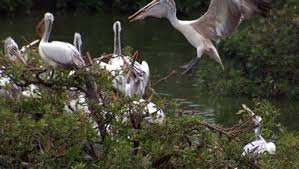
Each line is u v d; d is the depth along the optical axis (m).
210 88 26.75
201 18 15.52
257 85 26.75
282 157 12.36
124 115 11.62
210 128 11.92
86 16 46.25
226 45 28.09
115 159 10.85
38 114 11.52
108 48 35.34
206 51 15.52
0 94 11.95
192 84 27.72
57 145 10.91
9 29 39.62
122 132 11.34
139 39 38.22
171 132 11.55
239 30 30.19
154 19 43.16
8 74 11.45
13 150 10.88
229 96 26.25
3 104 11.29
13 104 11.43
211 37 15.55
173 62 32.22
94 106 11.40
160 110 11.92
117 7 48.44
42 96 11.46
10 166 10.98
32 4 47.22
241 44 27.88
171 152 11.36
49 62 13.12
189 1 47.31
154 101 12.60
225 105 25.00
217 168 11.57
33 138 10.96
